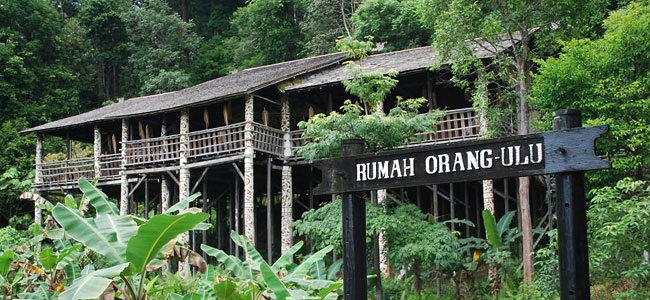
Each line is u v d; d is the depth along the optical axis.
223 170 21.11
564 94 13.22
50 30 37.62
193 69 40.94
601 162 4.01
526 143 4.32
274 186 23.33
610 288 11.62
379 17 30.25
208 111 22.31
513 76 16.28
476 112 16.91
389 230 13.52
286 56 36.41
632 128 12.33
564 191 4.16
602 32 17.66
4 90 33.06
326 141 13.73
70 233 7.38
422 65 17.81
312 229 13.74
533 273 14.05
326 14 34.97
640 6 13.12
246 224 18.62
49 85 36.19
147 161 20.80
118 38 41.53
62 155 31.31
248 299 8.63
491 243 14.20
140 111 21.16
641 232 10.26
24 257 11.76
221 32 45.25
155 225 6.75
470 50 15.60
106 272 6.85
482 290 15.25
